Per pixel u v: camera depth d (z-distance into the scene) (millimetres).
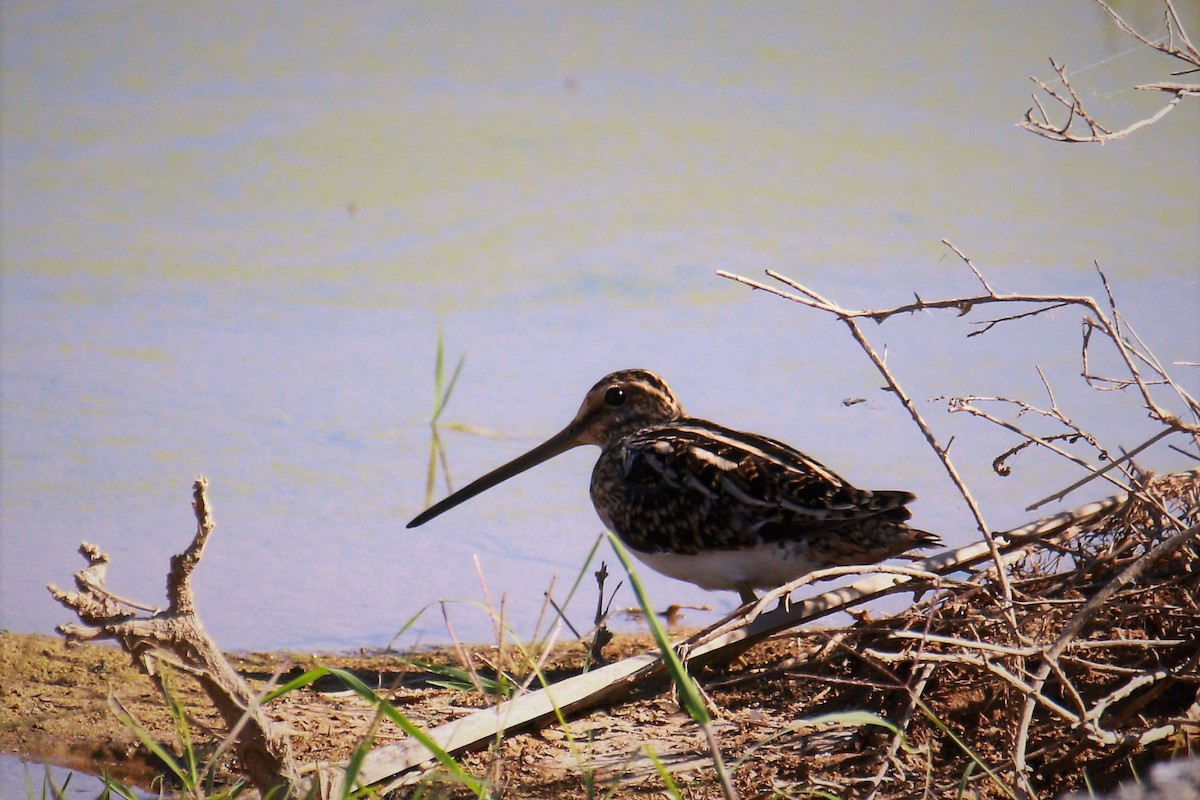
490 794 6707
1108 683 7281
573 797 6980
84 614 6137
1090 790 6141
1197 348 13086
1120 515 8039
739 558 8797
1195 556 7645
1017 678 6660
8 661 9180
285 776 6605
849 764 7117
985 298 7285
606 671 7859
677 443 9141
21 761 7809
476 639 9703
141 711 8453
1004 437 12023
